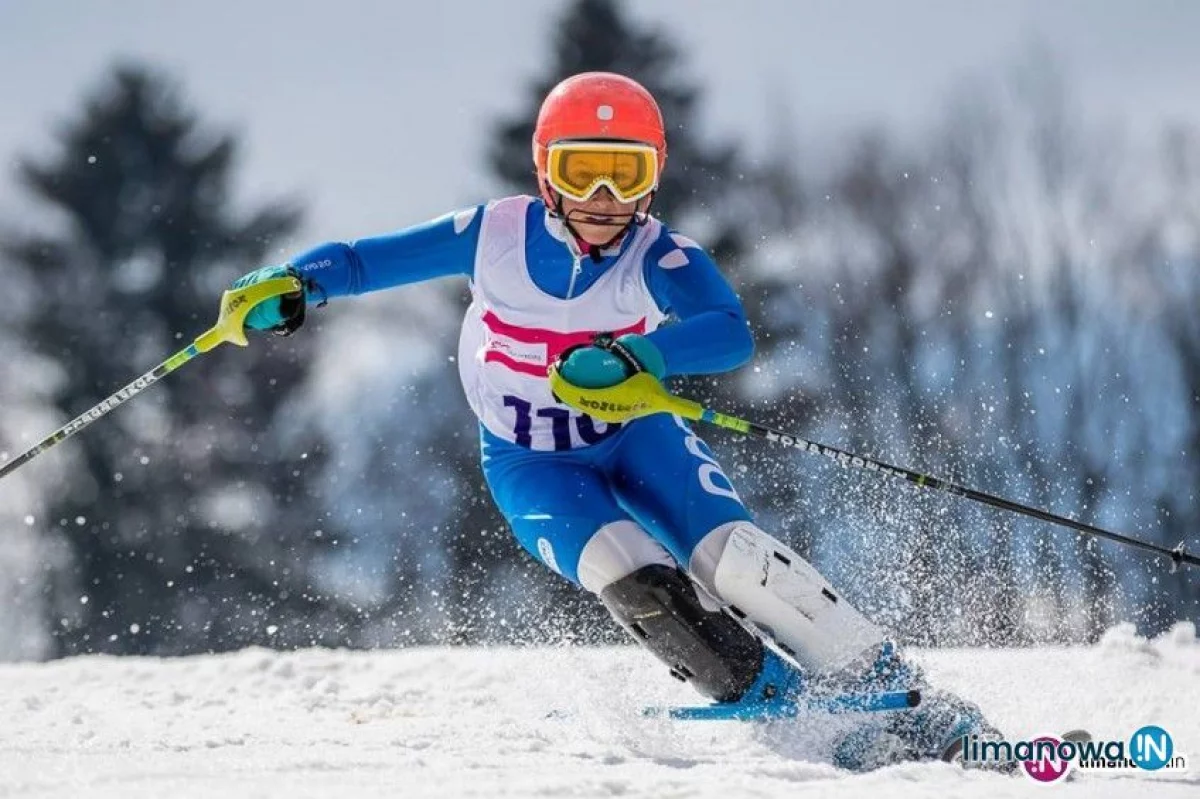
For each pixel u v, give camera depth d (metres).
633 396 13.31
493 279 14.66
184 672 21.05
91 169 90.00
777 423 67.75
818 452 14.01
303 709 18.17
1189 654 20.06
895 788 11.67
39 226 89.25
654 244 14.59
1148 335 75.56
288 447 80.50
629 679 18.84
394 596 73.56
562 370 13.44
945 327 74.81
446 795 11.06
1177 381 73.62
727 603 14.25
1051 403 72.56
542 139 14.31
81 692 19.64
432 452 76.75
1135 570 56.53
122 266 88.50
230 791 11.20
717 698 13.82
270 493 79.44
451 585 72.38
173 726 16.73
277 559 77.94
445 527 74.31
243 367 82.50
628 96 14.11
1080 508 70.31
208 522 78.88
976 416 72.19
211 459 80.75
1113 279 77.44
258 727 16.55
